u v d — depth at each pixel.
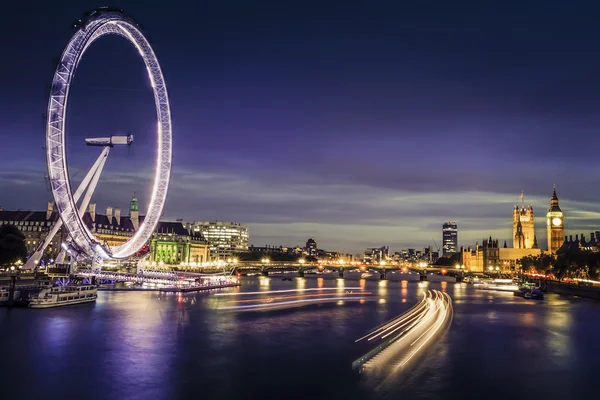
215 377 82.31
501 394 77.00
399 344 108.50
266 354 97.88
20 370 83.12
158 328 121.25
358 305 186.25
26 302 144.75
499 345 110.69
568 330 133.12
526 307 190.25
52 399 71.25
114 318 132.50
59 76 139.38
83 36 140.75
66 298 152.88
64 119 140.75
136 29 157.88
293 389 77.00
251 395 74.38
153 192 175.12
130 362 89.81
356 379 82.06
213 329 123.50
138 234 176.75
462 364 92.62
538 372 89.00
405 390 77.44
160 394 74.19
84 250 164.75
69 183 144.88
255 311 159.88
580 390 79.56
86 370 84.25
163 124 174.62
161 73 170.75
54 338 105.25
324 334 119.31
